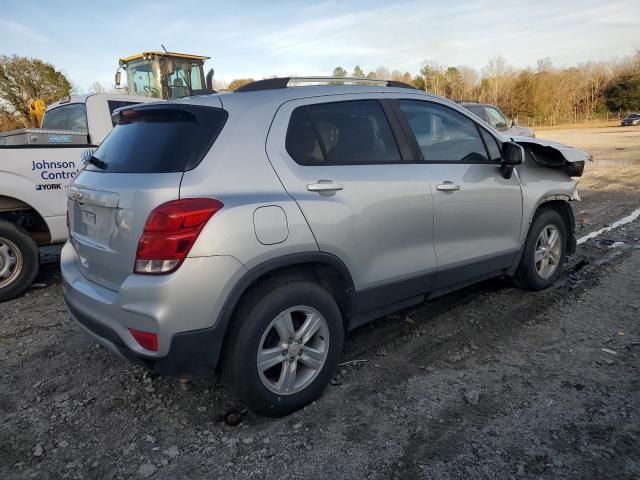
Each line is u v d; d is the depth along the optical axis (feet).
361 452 8.73
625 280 16.29
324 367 10.09
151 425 9.75
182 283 8.27
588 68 225.97
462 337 12.89
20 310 16.11
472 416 9.58
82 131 21.76
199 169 8.77
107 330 8.96
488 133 13.89
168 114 9.83
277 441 9.12
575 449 8.54
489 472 8.11
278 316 9.29
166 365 8.59
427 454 8.59
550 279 15.78
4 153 16.47
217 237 8.43
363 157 10.79
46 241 18.12
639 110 200.03
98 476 8.45
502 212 13.52
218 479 8.26
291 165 9.69
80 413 10.22
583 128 168.55
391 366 11.56
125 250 8.73
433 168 11.93
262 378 9.25
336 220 9.86
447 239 12.21
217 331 8.66
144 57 35.96
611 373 10.85
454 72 238.89
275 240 9.01
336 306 10.16
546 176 15.26
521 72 216.95
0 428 9.80
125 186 8.92
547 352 11.94
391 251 11.01
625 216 25.68
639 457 8.29
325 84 11.12
